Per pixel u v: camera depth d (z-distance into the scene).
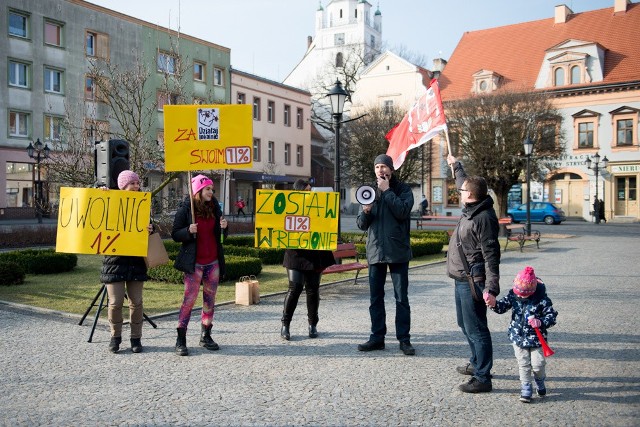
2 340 6.41
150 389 4.81
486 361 4.77
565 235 24.94
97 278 11.21
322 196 6.60
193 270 5.86
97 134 13.73
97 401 4.52
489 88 44.56
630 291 10.12
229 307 8.46
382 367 5.47
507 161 28.30
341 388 4.86
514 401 4.55
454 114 31.23
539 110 28.89
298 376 5.18
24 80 32.31
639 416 4.22
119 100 15.28
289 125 50.12
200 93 40.34
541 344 4.46
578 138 41.59
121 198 5.98
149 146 13.32
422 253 16.31
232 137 6.42
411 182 42.84
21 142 32.19
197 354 5.91
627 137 39.84
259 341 6.45
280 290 9.92
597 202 37.31
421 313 8.11
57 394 4.68
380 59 51.56
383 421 4.13
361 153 40.00
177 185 32.41
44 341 6.38
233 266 10.84
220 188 42.62
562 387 4.90
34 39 32.31
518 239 18.05
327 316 7.89
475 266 4.75
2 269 10.14
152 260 6.10
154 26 37.97
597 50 40.91
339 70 61.88
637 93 39.31
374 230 5.96
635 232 27.67
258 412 4.30
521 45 47.09
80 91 34.53
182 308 5.93
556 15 46.66
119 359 5.71
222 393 4.71
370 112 41.94
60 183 13.93
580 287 10.61
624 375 5.23
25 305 8.30
